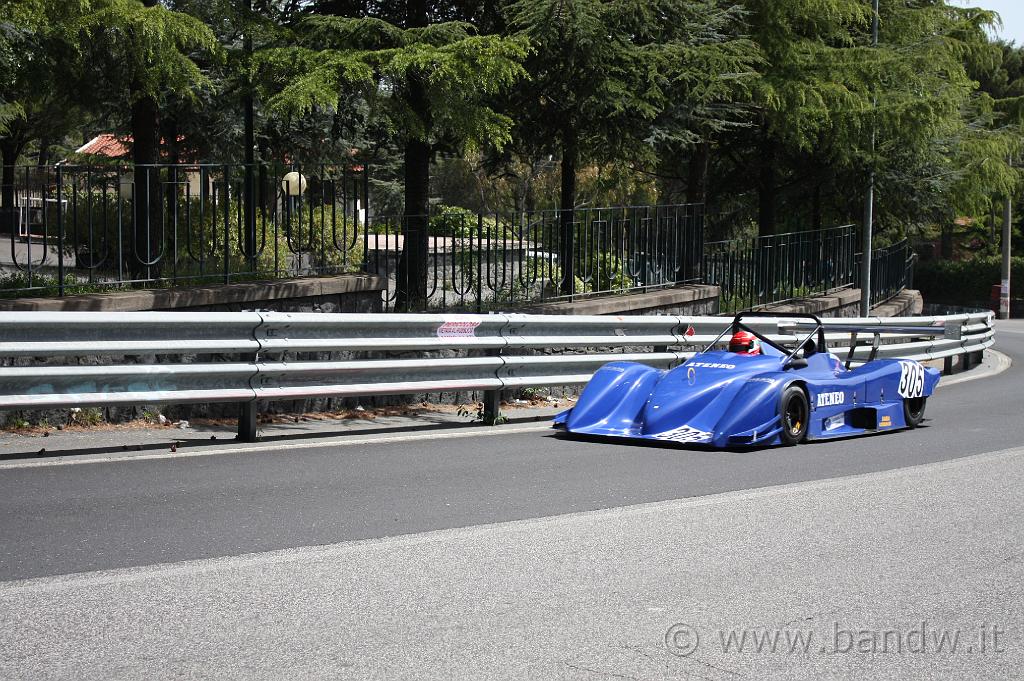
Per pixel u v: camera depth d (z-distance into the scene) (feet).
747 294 66.64
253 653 14.25
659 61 48.44
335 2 48.65
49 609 15.76
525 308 46.39
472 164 150.00
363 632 15.15
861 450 32.37
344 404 37.81
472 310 45.68
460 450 30.55
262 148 71.67
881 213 95.81
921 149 76.84
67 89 43.01
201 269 37.27
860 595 17.53
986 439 35.29
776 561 19.34
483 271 59.41
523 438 33.30
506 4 48.06
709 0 55.01
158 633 14.92
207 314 29.45
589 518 22.20
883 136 74.49
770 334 47.47
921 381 38.68
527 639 15.06
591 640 15.10
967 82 80.53
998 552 20.34
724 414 31.12
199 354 34.30
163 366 28.58
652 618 16.10
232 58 43.21
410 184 51.47
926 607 17.02
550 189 141.38
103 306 33.06
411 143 50.96
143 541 19.51
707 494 24.94
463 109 42.06
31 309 31.50
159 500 22.84
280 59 40.73
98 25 36.81
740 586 17.81
